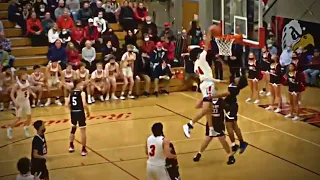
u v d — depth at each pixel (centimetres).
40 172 938
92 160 1155
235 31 2038
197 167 1105
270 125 1388
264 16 1967
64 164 1132
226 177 1046
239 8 2006
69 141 1288
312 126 1371
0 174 1080
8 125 1344
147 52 1755
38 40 1802
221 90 1703
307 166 1103
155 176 867
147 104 1630
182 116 1490
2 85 1579
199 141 1274
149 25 1855
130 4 1956
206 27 2175
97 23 1809
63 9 1869
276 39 1931
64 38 1762
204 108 1151
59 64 1677
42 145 945
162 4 2164
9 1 1930
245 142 1143
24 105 1320
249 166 1109
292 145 1236
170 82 1773
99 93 1669
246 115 1480
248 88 1783
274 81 1495
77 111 1178
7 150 1238
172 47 1819
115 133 1345
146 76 1712
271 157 1162
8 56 1655
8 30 1820
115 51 1761
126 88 1700
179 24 2191
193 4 2169
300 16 1828
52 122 1451
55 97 1644
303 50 1800
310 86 1775
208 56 1203
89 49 1720
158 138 862
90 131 1364
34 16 1805
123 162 1141
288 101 1595
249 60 1600
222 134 1106
